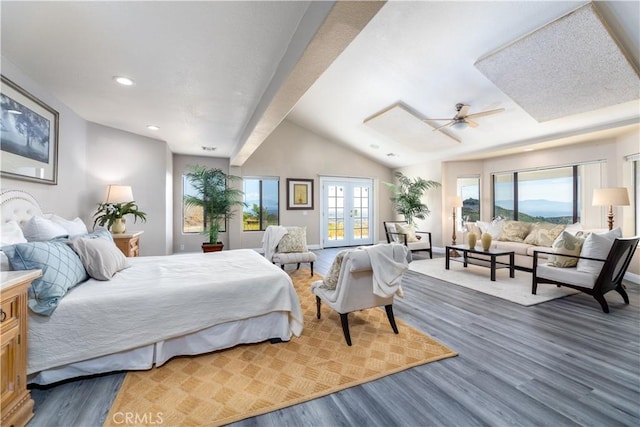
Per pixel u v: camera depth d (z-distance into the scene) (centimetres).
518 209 591
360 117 582
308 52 189
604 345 221
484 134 522
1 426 127
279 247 455
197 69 253
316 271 491
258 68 254
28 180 255
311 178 752
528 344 223
